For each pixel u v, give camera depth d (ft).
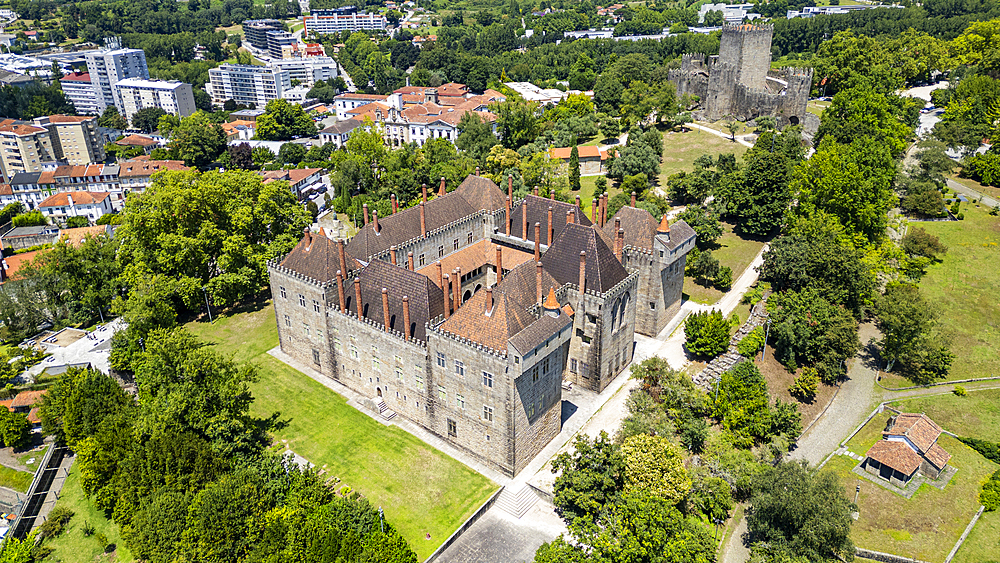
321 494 294.66
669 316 443.32
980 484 341.21
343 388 393.70
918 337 412.36
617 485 301.63
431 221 448.65
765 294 464.24
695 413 356.18
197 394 327.67
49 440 395.55
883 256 503.20
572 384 390.01
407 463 334.65
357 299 356.38
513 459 319.47
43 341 490.08
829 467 353.51
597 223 435.12
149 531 291.79
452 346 319.06
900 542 307.58
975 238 548.31
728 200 559.38
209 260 485.97
